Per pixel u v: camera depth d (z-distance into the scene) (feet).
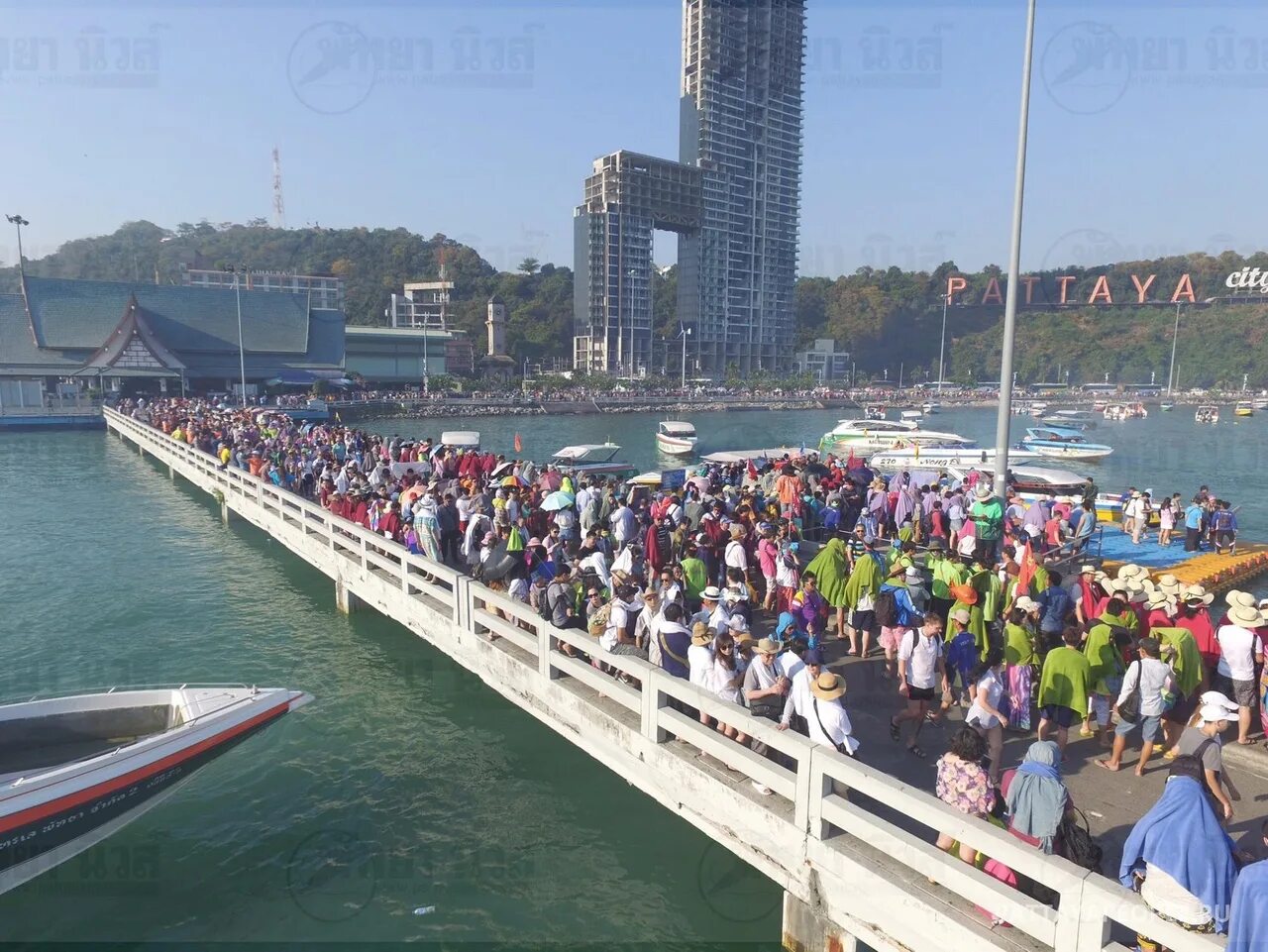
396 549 52.47
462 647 45.24
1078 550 64.64
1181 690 28.58
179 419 156.97
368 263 622.54
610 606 35.96
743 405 407.44
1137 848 17.99
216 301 323.16
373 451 96.32
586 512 58.08
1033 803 20.24
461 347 452.76
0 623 64.13
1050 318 565.53
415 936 29.76
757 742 28.63
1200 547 76.74
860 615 39.45
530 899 31.83
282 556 84.94
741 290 564.30
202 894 31.86
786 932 26.05
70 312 295.89
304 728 46.34
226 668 55.11
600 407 370.32
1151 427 287.69
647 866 33.94
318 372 333.21
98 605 68.59
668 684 29.68
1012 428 283.59
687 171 525.34
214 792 39.47
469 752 43.80
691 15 534.78
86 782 30.42
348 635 61.46
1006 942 19.85
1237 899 14.17
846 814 23.41
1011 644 30.32
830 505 59.82
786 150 577.84
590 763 42.65
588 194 527.40
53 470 149.38
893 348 613.11
